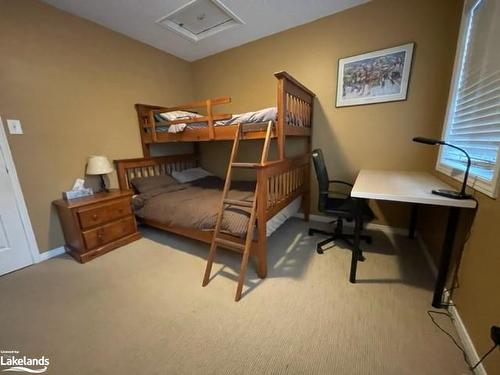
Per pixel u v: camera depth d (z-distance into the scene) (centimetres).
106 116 272
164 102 342
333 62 267
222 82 354
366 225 285
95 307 162
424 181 191
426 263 207
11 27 198
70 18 234
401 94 238
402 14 225
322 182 222
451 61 209
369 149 267
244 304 160
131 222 266
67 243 242
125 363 120
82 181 253
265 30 287
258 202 178
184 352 125
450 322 141
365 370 113
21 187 213
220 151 381
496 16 134
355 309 153
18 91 205
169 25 266
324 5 240
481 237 120
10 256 208
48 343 133
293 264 210
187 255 234
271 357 121
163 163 335
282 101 193
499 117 122
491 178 119
